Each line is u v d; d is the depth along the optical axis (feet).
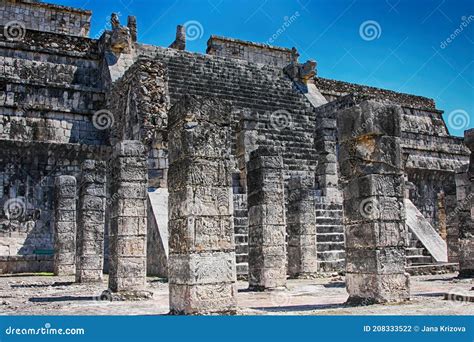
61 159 72.23
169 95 76.48
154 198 56.34
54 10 104.99
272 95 89.45
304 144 77.51
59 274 60.03
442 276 51.26
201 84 83.66
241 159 66.80
